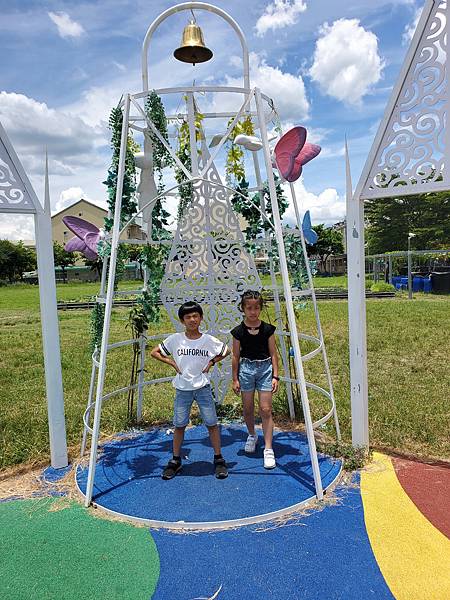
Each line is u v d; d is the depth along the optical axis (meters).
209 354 3.71
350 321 3.90
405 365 7.41
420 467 3.77
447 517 3.05
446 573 2.54
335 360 7.91
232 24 4.34
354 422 3.96
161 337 4.81
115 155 4.10
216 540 2.87
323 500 3.29
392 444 4.24
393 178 3.52
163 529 3.02
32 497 3.52
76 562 2.71
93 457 3.44
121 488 3.52
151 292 4.50
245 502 3.24
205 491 3.42
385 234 35.94
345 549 2.75
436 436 4.38
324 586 2.46
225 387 4.95
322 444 4.18
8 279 53.94
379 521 3.02
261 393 3.84
